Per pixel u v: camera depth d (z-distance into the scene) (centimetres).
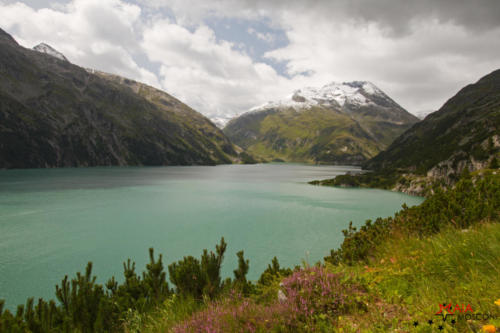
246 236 4856
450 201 1083
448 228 868
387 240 997
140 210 6931
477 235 644
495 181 1086
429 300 468
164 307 777
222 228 5384
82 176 15450
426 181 11606
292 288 602
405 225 1111
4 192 9000
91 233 4878
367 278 613
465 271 529
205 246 4312
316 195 10206
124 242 4438
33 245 4200
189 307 713
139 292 920
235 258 3812
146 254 3934
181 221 5903
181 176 17812
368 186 13388
